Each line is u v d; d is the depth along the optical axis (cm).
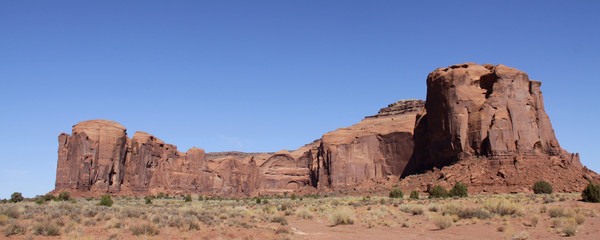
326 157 12456
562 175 7019
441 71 9238
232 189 14500
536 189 5991
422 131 10088
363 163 11831
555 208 3059
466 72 8738
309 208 4938
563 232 2392
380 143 11794
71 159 10712
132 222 2497
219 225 2761
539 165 7394
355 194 9181
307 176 15450
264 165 16112
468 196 5872
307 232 2886
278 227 2998
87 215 2872
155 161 12875
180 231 2409
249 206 6097
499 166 7488
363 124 14025
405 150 11069
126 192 11356
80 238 1953
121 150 11500
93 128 11031
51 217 2541
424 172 9119
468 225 2873
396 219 3466
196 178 13900
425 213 3594
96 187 10625
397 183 9012
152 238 2134
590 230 2422
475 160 7894
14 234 1952
